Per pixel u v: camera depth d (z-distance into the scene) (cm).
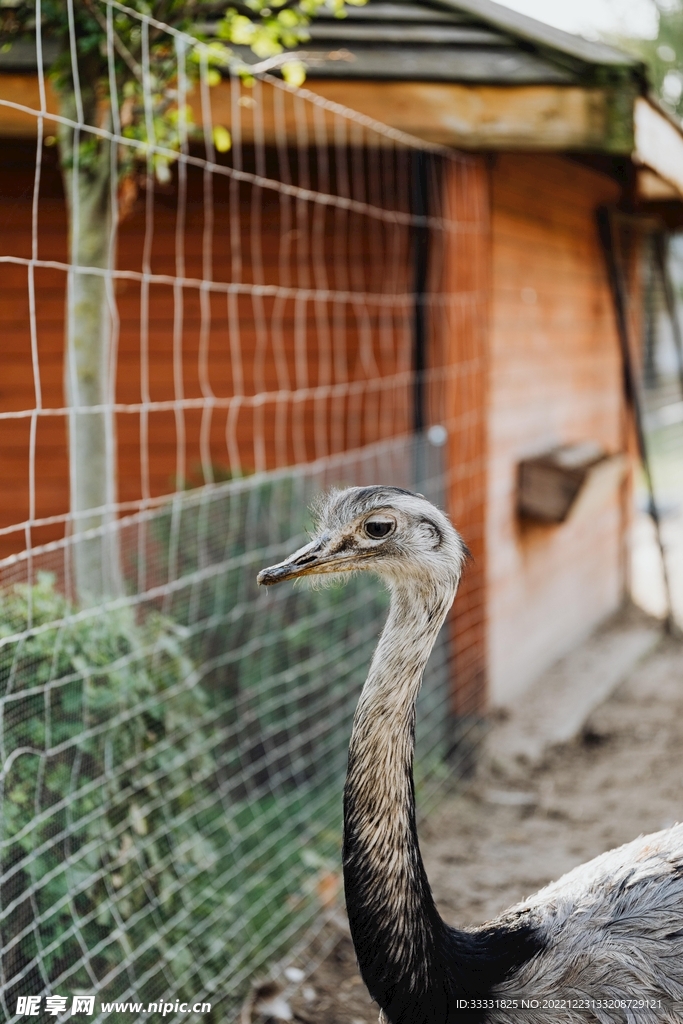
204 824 149
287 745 180
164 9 147
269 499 177
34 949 111
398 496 100
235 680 170
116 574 133
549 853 198
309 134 196
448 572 100
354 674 199
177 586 140
